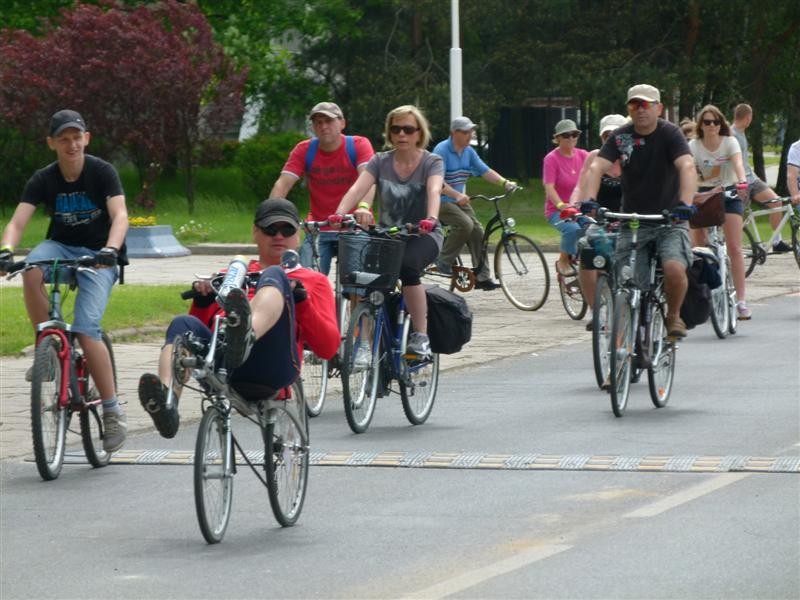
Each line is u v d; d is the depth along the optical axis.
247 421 36.50
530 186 163.25
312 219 41.00
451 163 59.69
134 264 91.38
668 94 139.75
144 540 24.72
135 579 22.27
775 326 55.50
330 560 23.20
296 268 25.53
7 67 120.88
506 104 147.12
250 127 156.12
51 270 30.22
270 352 24.23
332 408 38.59
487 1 140.50
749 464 30.08
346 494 28.03
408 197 36.19
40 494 28.48
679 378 42.78
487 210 138.00
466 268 61.88
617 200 50.91
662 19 147.12
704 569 22.23
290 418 25.53
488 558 23.14
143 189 123.19
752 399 38.69
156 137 120.19
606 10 147.00
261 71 141.25
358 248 33.69
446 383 42.75
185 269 86.50
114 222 30.48
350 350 34.00
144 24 120.69
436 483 28.89
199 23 123.56
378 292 34.25
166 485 29.23
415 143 36.16
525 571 22.31
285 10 143.75
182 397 40.66
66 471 30.86
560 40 147.25
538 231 112.56
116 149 122.25
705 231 51.47
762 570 22.12
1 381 42.69
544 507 26.62
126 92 118.94
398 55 147.50
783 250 74.50
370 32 143.75
